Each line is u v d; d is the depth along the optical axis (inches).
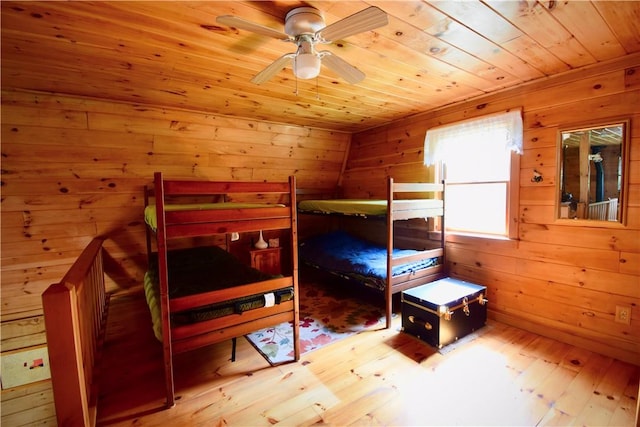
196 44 71.6
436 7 58.0
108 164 119.3
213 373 83.0
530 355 90.0
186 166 137.9
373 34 68.6
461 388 75.7
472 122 116.3
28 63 79.3
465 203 130.0
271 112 132.0
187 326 72.6
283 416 67.1
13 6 55.2
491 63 85.4
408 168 147.5
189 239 151.6
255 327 81.8
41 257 114.9
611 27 66.1
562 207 95.6
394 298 135.3
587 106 89.0
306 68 60.4
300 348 95.5
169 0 54.4
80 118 107.2
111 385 78.2
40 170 107.4
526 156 103.1
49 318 50.0
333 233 174.1
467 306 101.7
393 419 66.0
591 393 73.1
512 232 108.1
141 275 137.6
